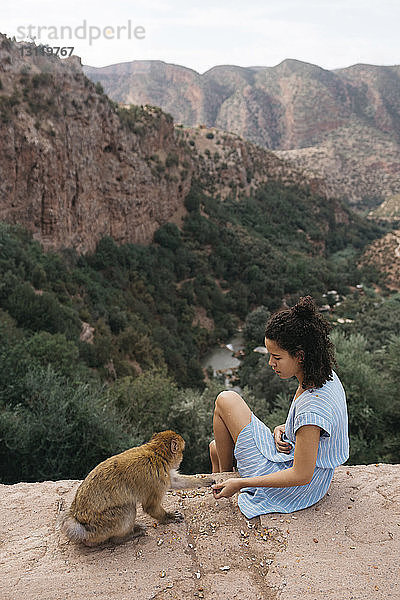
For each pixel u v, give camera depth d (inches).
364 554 107.6
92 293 1643.7
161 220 2664.9
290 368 115.4
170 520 120.4
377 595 95.5
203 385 1737.2
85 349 1145.4
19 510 126.4
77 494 109.7
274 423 653.3
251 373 1605.6
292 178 4586.6
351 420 584.1
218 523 120.9
